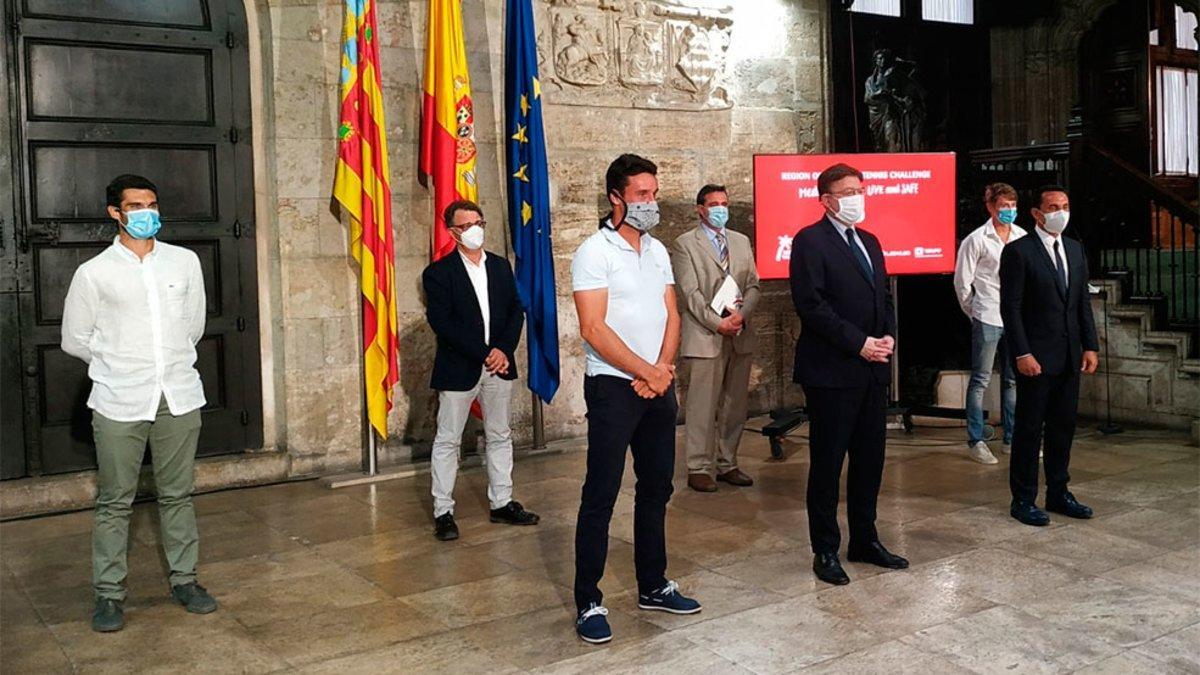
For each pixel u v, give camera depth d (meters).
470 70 6.95
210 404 6.26
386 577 4.52
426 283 5.20
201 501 5.91
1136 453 6.67
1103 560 4.50
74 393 5.84
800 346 4.35
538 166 6.68
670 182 7.87
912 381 8.27
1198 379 7.18
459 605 4.14
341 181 6.15
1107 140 10.17
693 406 5.90
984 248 6.48
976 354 6.55
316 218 6.38
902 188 7.05
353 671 3.51
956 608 3.95
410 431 6.74
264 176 6.34
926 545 4.76
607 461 3.72
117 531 4.00
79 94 5.80
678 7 7.81
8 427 5.66
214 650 3.73
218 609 4.16
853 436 4.40
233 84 6.24
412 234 6.73
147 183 3.99
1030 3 10.09
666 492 3.93
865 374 4.23
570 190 7.39
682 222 7.95
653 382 3.70
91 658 3.68
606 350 3.66
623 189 3.73
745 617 3.90
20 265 5.66
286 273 6.29
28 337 5.70
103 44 5.85
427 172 6.56
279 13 6.23
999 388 7.87
